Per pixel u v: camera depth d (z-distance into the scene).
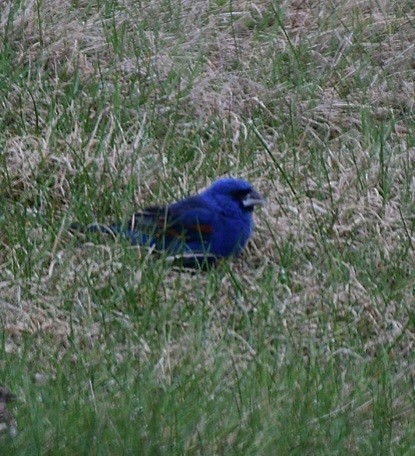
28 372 9.34
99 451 8.13
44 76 14.58
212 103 14.30
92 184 12.55
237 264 11.70
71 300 10.59
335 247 11.66
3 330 9.84
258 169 13.05
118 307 10.60
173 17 16.17
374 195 12.63
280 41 15.73
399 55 15.45
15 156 12.90
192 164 13.16
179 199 12.50
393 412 8.98
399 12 16.36
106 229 11.76
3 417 8.45
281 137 13.93
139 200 12.47
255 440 8.38
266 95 14.59
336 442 8.52
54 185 12.61
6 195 12.55
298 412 8.85
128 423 8.50
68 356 9.56
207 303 10.64
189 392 9.00
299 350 9.92
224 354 9.63
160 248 11.62
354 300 10.81
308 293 10.89
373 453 8.48
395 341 10.23
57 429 8.27
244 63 15.20
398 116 14.52
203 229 11.48
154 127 13.85
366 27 15.98
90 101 14.12
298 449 8.38
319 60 15.44
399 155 13.38
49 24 15.34
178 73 14.67
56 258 11.20
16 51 14.98
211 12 16.33
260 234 12.05
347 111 14.51
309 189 12.81
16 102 14.02
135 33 15.59
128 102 14.17
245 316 10.35
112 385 9.16
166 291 10.84
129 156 13.02
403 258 11.55
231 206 11.52
